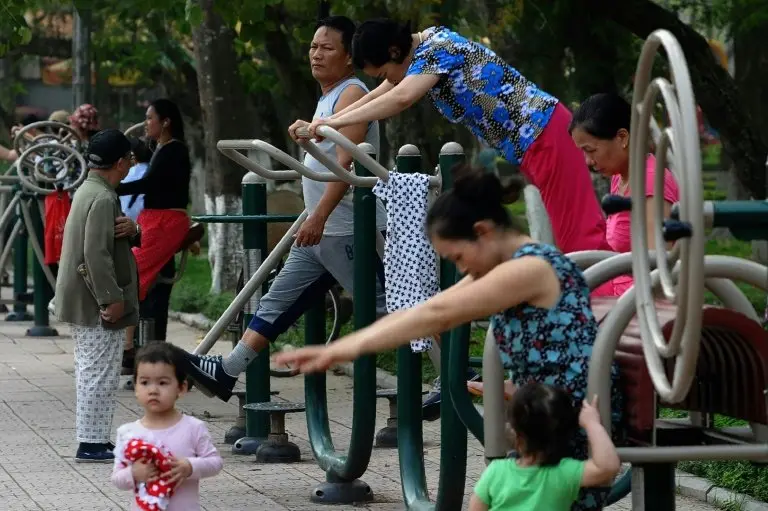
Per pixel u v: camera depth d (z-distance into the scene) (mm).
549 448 6008
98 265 11484
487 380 6641
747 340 6098
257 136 27875
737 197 33938
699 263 5371
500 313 6176
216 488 10805
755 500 9797
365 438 9961
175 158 15875
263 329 11164
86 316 11672
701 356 6676
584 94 21609
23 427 13578
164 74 34969
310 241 10719
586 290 6121
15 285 23391
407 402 9508
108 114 41312
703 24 26734
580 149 8445
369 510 10047
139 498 7828
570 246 9070
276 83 25828
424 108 21906
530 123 9062
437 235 6148
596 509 6375
